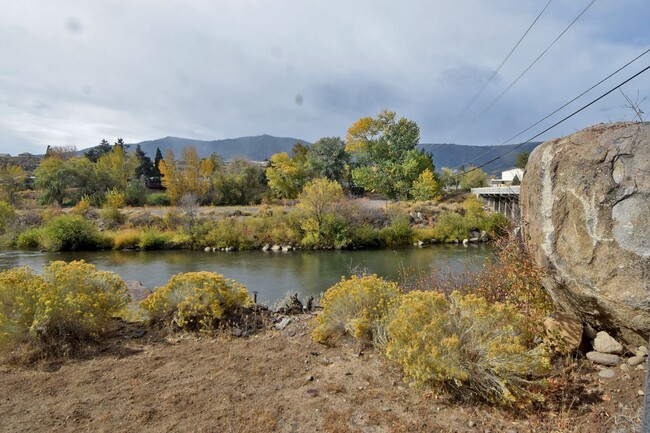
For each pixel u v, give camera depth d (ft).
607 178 11.30
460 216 100.12
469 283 21.70
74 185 153.17
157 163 255.91
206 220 93.50
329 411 9.66
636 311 10.63
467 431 8.73
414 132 169.48
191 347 14.52
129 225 100.01
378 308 14.57
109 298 16.76
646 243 10.35
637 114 15.31
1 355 13.07
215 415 9.51
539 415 9.27
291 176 177.37
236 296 18.06
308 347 14.33
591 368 11.36
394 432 8.74
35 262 67.10
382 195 178.09
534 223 14.01
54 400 10.33
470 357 10.61
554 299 14.02
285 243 85.81
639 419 8.73
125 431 8.83
